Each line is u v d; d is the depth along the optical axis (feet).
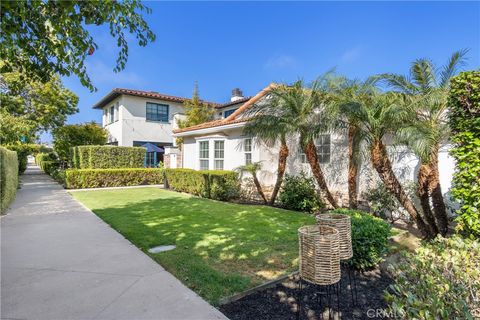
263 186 36.32
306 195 28.27
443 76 19.56
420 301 6.32
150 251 15.80
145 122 70.59
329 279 8.77
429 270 8.09
